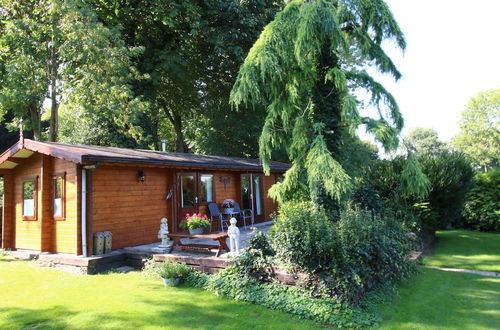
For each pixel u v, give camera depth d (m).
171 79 20.61
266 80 7.97
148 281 7.29
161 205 11.00
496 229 14.37
